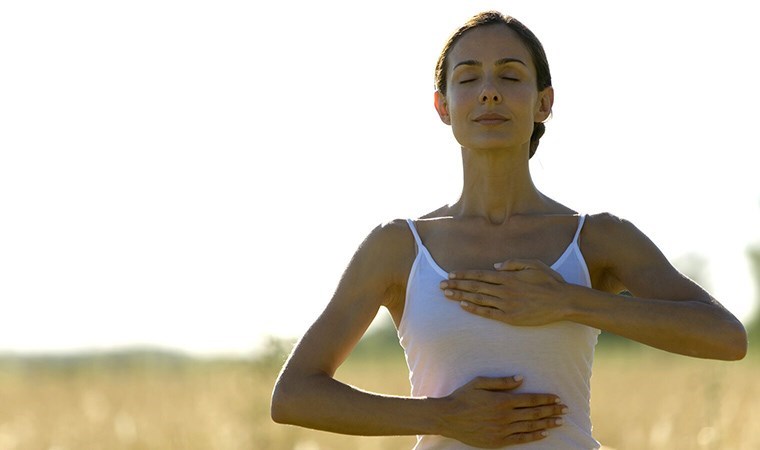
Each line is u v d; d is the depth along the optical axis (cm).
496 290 539
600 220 568
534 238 560
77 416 2444
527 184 578
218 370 3659
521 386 538
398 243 572
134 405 2852
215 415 1934
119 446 1933
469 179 579
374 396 545
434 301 552
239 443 1587
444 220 572
